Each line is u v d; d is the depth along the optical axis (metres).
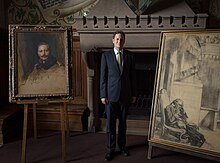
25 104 2.46
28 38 2.43
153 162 2.64
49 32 2.47
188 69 2.53
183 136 2.53
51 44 2.48
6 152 2.86
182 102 2.55
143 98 3.67
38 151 2.89
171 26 2.99
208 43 2.44
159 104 2.69
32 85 2.46
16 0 3.68
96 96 3.55
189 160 2.69
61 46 2.50
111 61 2.60
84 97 3.75
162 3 3.01
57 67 2.50
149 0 3.01
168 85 2.64
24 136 2.47
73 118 3.54
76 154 2.82
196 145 2.45
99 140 3.23
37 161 2.64
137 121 3.54
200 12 3.27
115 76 2.58
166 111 2.63
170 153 2.86
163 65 2.68
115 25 3.06
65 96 2.53
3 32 3.62
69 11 3.61
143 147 3.02
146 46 3.11
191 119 2.49
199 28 2.94
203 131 2.42
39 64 2.47
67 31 2.49
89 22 3.09
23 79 2.43
